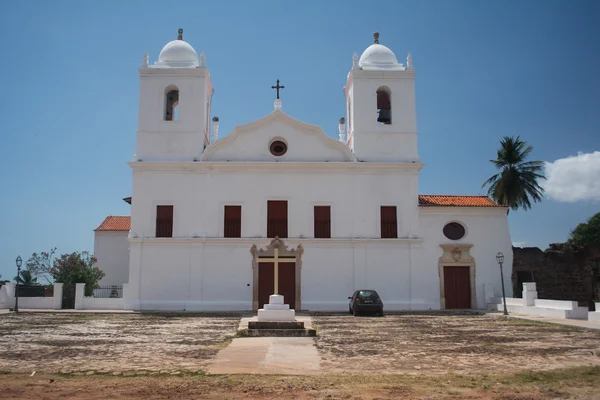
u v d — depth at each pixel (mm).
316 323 23562
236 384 10266
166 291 32125
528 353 14250
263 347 15273
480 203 34344
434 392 9648
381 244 32875
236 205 33188
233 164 33094
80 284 32250
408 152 34125
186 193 33125
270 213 33219
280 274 32500
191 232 32719
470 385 10227
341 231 33000
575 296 34750
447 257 33188
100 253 41406
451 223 33906
